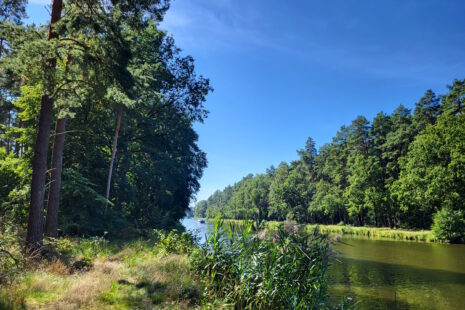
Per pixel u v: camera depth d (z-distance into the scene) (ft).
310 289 24.45
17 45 34.63
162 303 21.20
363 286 47.88
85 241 46.44
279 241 26.71
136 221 92.02
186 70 102.73
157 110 102.94
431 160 150.00
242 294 24.35
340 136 285.84
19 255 27.43
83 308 18.13
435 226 124.36
